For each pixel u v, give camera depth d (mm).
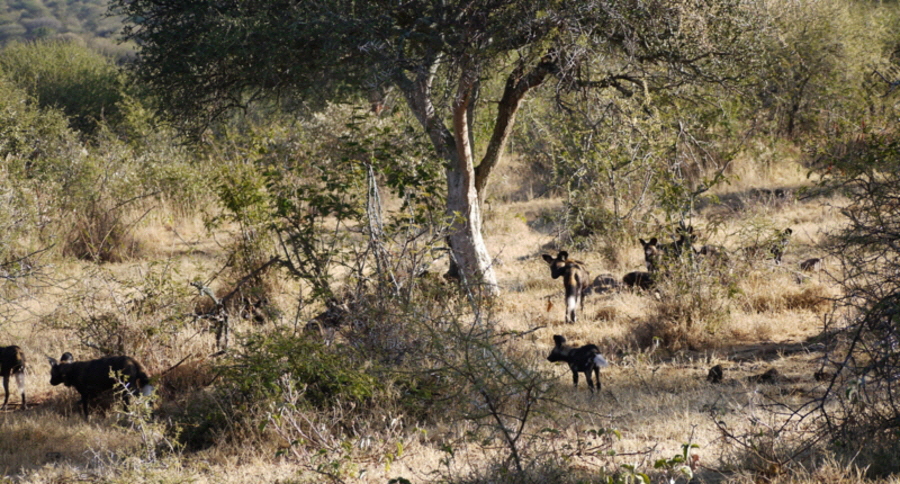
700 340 15547
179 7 19781
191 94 20781
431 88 19938
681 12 17562
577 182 26484
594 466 9031
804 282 17547
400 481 8047
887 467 7703
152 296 16047
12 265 18078
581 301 18609
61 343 17969
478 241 21328
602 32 18203
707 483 8086
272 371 11617
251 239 20703
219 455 10781
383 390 11727
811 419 9531
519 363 9812
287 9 18031
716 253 17953
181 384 14883
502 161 41656
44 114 38375
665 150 21828
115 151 33219
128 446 11211
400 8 18703
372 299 13133
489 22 18109
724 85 20281
